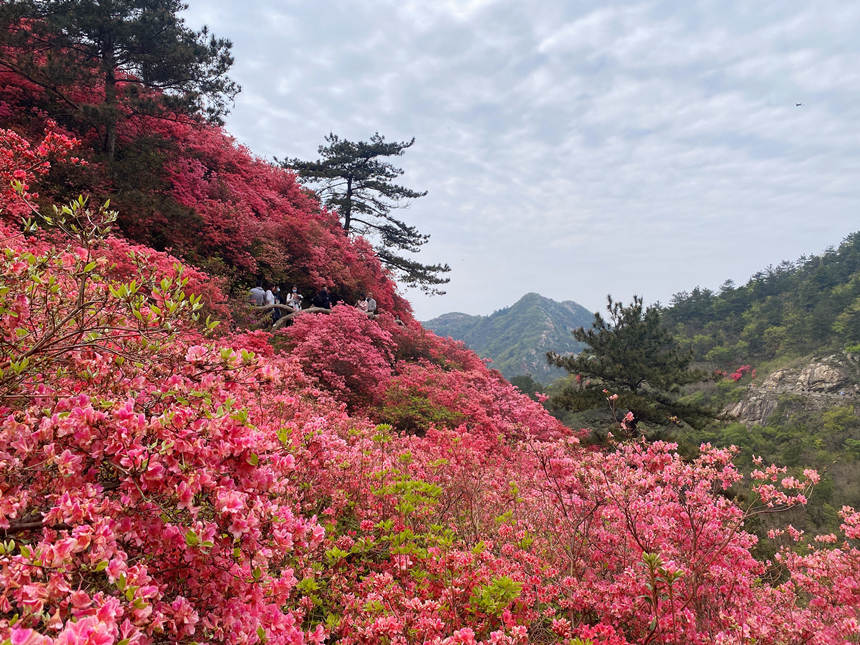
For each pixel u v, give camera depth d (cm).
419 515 434
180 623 162
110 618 137
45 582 146
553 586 369
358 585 338
